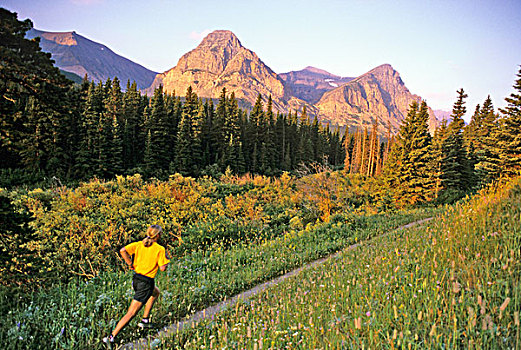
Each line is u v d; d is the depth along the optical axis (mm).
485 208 8266
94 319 5266
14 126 7188
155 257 4816
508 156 31922
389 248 8297
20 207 13938
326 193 21875
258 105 81312
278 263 9516
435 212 17797
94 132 46281
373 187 33531
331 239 13086
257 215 19109
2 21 6273
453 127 43094
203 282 7336
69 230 9641
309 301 5363
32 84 6969
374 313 4016
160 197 19031
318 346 3762
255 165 73188
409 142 32906
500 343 3049
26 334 4406
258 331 4379
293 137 94875
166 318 5551
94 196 19438
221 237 13242
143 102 72062
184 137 58562
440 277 4914
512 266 4504
